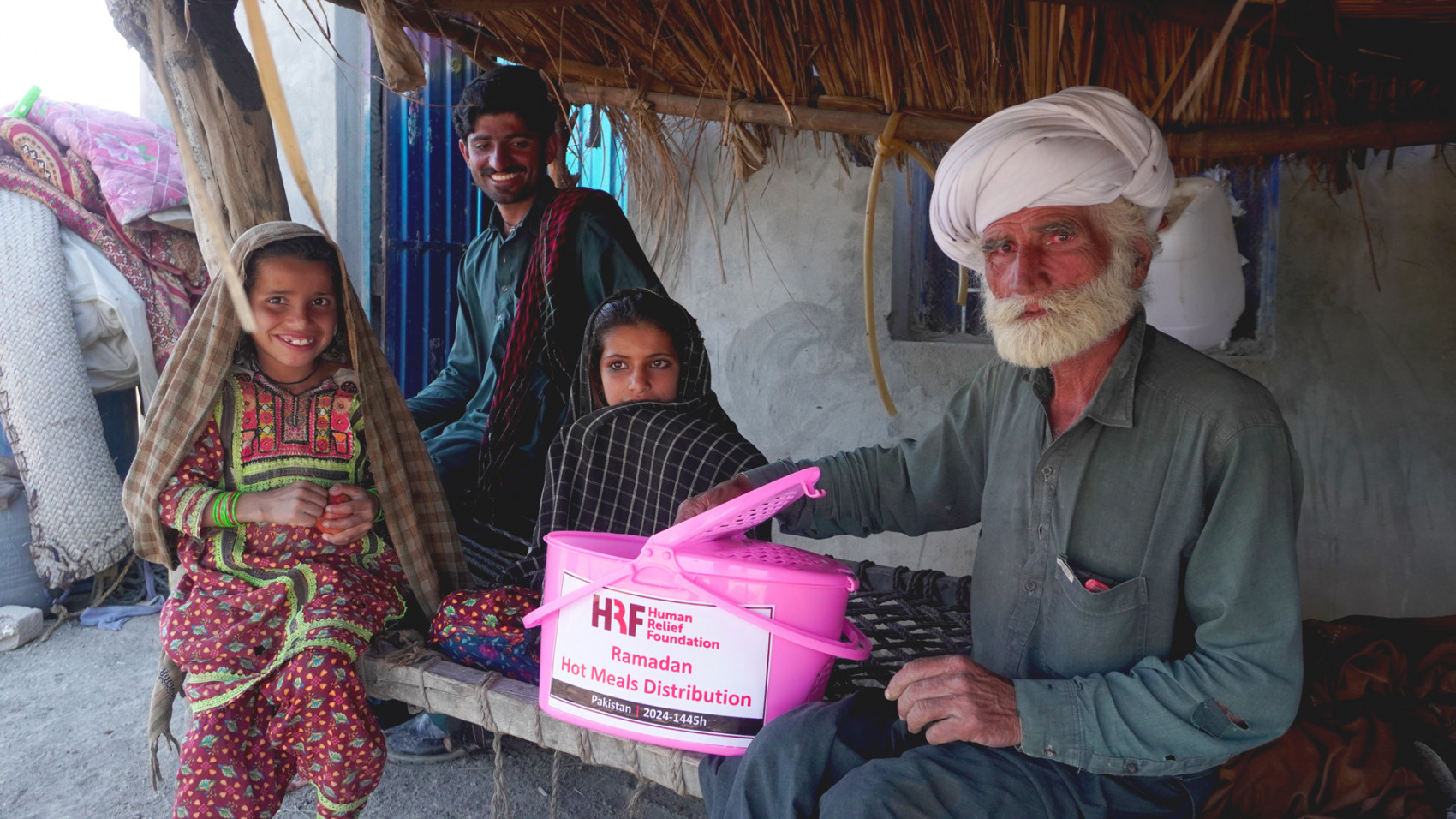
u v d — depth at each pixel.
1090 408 1.38
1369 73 1.87
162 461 1.97
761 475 1.76
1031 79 2.17
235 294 0.73
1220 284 2.49
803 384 3.76
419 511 2.22
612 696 1.54
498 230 3.18
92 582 4.04
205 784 1.76
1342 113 2.15
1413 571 2.93
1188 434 1.33
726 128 2.70
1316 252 2.97
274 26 4.63
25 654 3.41
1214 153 2.22
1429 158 2.81
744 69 2.40
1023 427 1.54
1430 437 2.88
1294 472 1.35
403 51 1.68
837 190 3.63
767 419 3.84
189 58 2.15
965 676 1.33
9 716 2.92
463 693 1.81
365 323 2.13
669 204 3.79
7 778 2.55
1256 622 1.26
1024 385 1.58
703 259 3.89
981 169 1.45
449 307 5.08
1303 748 1.49
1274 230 3.05
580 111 3.22
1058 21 2.08
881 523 1.80
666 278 3.96
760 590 1.47
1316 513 3.03
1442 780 1.53
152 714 1.96
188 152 0.75
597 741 1.63
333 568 1.97
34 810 2.40
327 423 2.08
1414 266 2.86
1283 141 2.18
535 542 2.22
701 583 1.48
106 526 3.75
